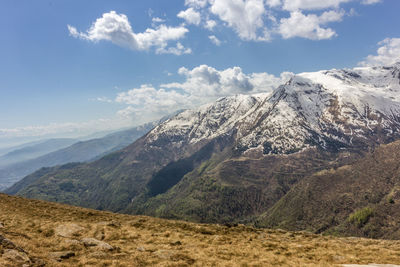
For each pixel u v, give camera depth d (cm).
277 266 2459
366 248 3453
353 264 2620
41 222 3666
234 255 2831
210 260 2533
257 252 2991
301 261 2700
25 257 1927
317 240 4166
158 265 2261
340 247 3512
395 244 3834
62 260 2117
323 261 2720
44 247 2405
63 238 2808
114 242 3020
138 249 2755
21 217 4034
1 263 1716
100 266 2095
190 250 2878
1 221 3481
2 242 2045
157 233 3769
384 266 2497
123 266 2150
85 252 2412
